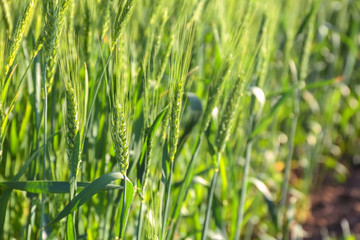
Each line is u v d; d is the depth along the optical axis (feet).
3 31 3.20
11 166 3.70
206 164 4.56
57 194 3.51
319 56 7.84
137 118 3.46
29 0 3.04
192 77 3.91
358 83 8.52
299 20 6.27
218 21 4.40
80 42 3.48
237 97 3.57
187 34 3.56
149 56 3.38
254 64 4.05
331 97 7.50
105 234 3.62
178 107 3.25
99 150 3.58
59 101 3.62
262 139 6.23
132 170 3.48
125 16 3.14
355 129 8.22
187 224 4.78
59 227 3.53
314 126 6.90
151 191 3.38
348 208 6.74
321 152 7.53
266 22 4.04
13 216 3.86
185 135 3.66
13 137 3.65
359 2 7.92
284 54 5.07
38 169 3.45
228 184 4.79
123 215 3.16
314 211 6.68
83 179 3.62
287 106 6.82
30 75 3.53
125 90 3.34
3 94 3.06
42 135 3.58
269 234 5.87
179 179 4.58
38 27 3.52
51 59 3.16
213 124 3.85
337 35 7.32
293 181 7.14
